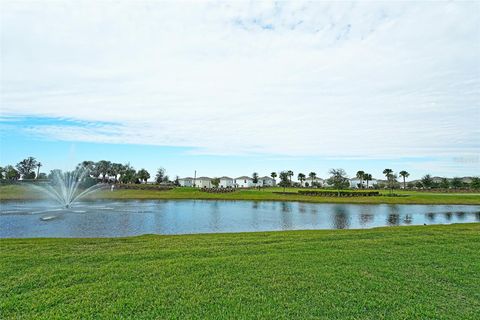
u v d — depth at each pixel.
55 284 6.42
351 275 7.14
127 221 19.69
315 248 9.82
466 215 28.98
